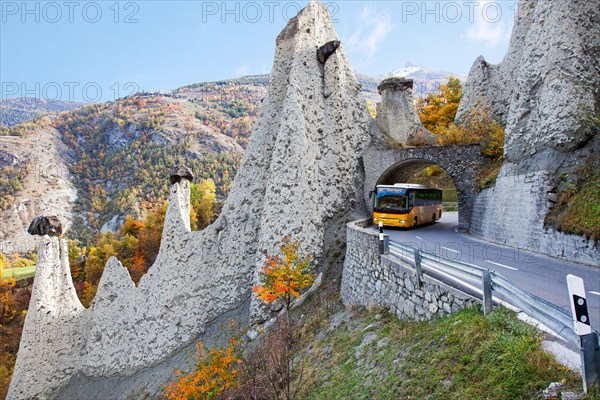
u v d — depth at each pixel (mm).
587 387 4777
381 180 31547
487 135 29062
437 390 6641
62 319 31250
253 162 28531
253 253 27062
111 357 29172
